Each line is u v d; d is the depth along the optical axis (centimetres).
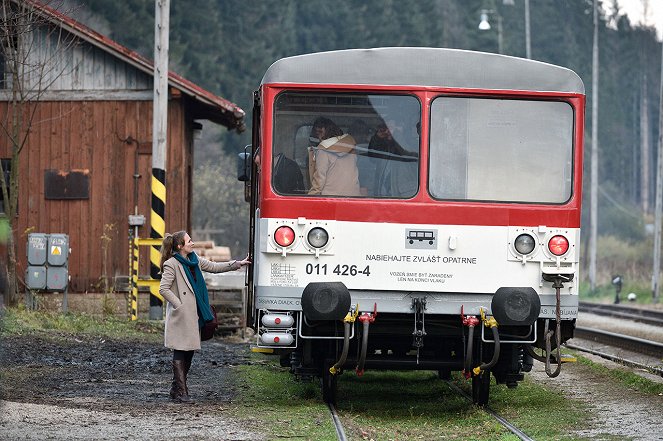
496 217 1667
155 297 3159
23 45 3119
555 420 1644
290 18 11262
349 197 1675
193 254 1836
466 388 2069
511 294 1598
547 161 1686
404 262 1662
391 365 1736
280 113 1686
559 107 1692
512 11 13388
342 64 1688
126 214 3469
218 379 2091
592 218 6969
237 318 3181
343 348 1641
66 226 3472
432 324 1748
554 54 13450
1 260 1206
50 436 1363
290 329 1670
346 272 1659
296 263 1661
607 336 3406
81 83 3478
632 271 7788
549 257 1666
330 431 1488
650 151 15225
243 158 1919
